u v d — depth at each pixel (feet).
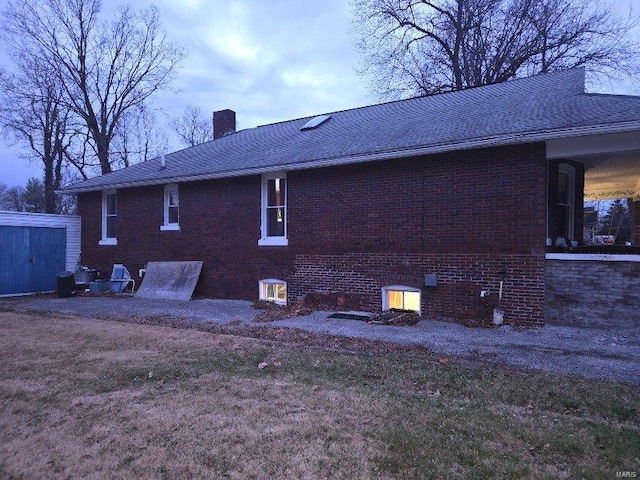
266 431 13.02
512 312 27.99
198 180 43.60
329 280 35.99
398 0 86.84
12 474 11.09
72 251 54.90
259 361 20.34
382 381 17.42
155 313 34.65
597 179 39.93
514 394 15.84
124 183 48.52
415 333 26.27
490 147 28.68
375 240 33.63
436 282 30.68
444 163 30.58
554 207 30.01
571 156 27.89
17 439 12.92
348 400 15.35
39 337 25.85
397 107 47.06
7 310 37.24
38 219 51.55
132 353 21.93
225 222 42.78
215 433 12.96
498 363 19.80
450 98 44.55
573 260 26.35
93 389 16.83
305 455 11.64
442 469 10.85
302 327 28.43
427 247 31.27
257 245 40.52
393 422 13.53
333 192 35.78
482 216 29.07
